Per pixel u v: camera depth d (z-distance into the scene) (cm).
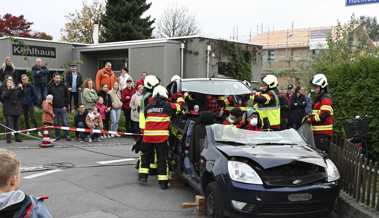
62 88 1366
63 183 841
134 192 789
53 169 959
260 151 630
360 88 1000
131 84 1473
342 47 2366
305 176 598
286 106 1258
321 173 610
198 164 724
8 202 245
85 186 823
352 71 1027
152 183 862
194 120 787
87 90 1408
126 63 2088
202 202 659
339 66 1091
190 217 651
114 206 702
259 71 2003
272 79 909
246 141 689
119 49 2005
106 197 753
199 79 1052
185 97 962
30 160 1048
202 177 661
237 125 770
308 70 2652
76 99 1594
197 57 1795
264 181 579
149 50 1861
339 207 689
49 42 2083
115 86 1455
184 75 1845
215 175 611
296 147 668
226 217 607
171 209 691
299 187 580
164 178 811
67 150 1207
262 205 568
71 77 1583
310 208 587
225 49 1867
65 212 666
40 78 1498
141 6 3744
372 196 637
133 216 652
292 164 600
